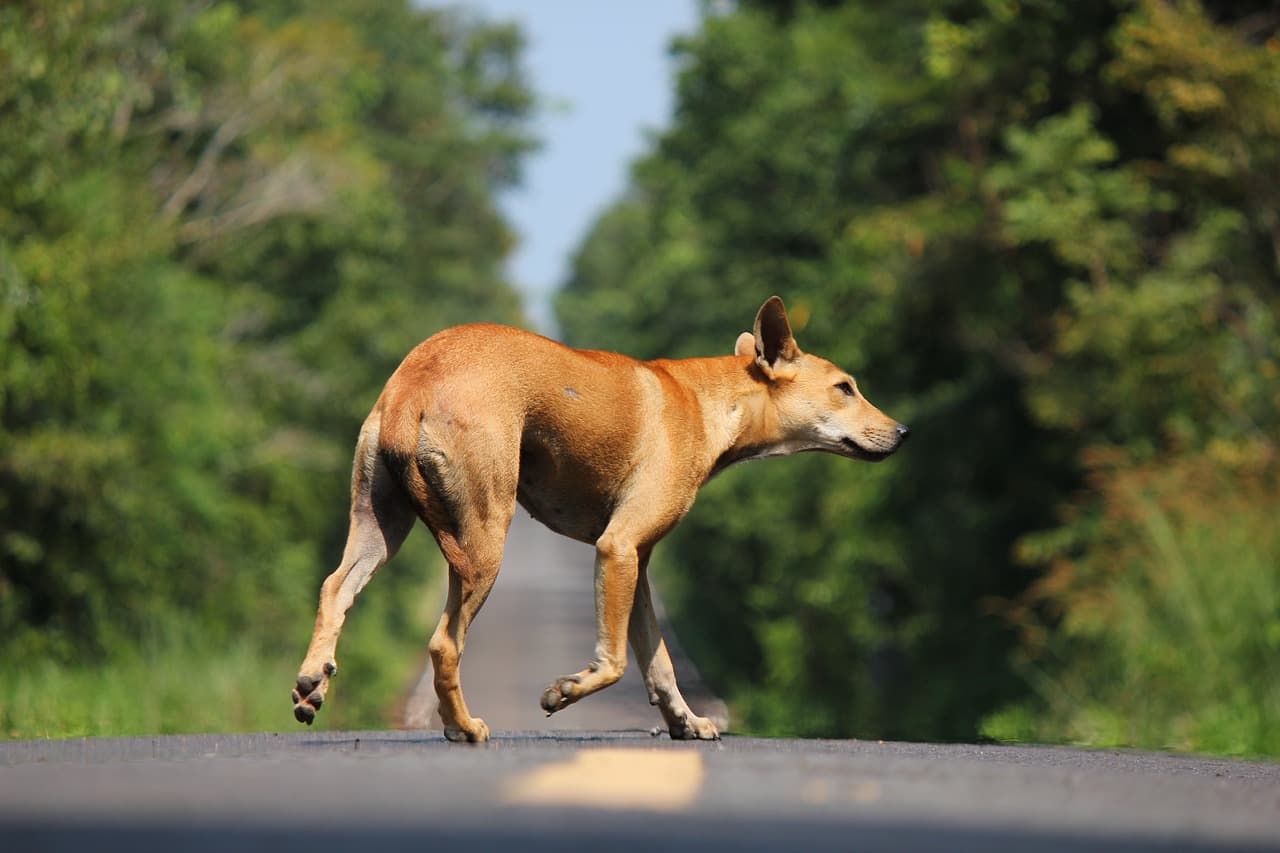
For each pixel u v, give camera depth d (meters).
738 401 23.81
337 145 95.56
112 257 63.50
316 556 97.56
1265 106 58.34
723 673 114.00
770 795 15.19
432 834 12.38
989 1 72.38
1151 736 42.53
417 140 152.25
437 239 154.75
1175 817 14.90
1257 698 42.84
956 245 74.25
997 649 78.00
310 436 96.25
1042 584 55.94
